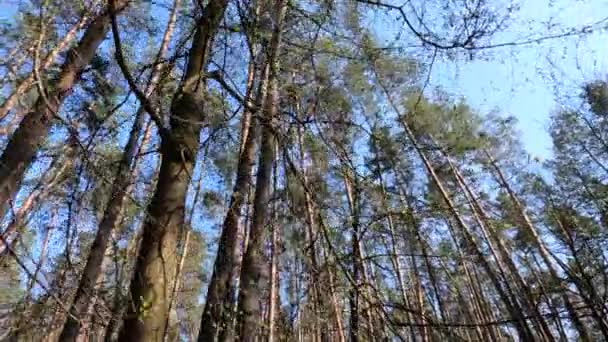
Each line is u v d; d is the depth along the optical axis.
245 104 3.56
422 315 3.44
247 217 4.75
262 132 4.51
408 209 4.11
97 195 3.09
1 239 2.37
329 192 4.58
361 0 3.48
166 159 3.00
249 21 3.46
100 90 4.61
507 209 13.04
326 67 4.36
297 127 3.87
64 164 3.23
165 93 3.99
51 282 2.74
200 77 3.34
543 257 10.72
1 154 5.14
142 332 2.50
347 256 3.72
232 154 4.79
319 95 4.16
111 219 4.07
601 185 12.38
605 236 6.45
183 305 12.70
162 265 2.69
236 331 4.21
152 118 3.01
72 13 4.70
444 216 4.46
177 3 4.54
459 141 12.06
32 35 5.76
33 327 3.10
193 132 3.10
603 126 15.30
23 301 3.15
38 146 4.24
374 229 4.14
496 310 16.02
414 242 4.99
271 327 5.45
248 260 4.49
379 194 4.08
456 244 11.13
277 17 3.73
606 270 4.73
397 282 7.81
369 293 3.95
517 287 11.09
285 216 4.36
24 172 4.58
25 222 2.88
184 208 2.93
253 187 5.20
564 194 12.95
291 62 4.31
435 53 3.59
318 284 3.91
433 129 11.45
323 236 3.89
